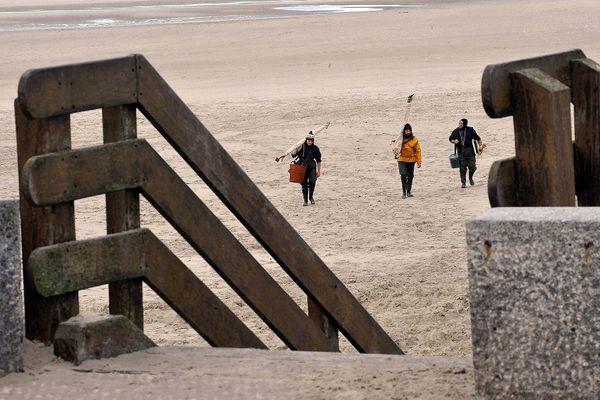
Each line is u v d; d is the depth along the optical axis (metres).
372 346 30.92
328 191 87.31
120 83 23.47
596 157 22.97
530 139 21.22
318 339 29.02
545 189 21.16
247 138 112.38
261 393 19.56
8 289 20.42
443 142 106.62
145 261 24.28
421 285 55.03
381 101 130.25
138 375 21.08
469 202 81.19
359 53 186.62
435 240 68.69
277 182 92.38
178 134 24.80
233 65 176.75
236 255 26.59
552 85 21.05
